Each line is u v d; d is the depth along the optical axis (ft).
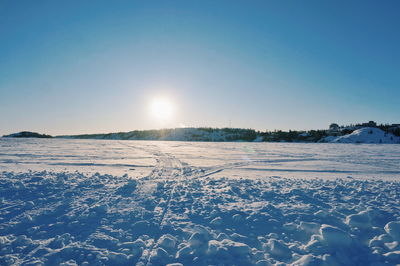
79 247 12.13
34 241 12.95
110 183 28.19
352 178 37.14
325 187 26.55
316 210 17.95
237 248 12.12
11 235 13.66
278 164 57.88
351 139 332.19
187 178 34.50
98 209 17.78
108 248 12.37
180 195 23.24
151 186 27.14
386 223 15.65
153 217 16.78
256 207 18.95
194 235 13.20
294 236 14.16
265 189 26.02
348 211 17.72
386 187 27.20
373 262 11.27
